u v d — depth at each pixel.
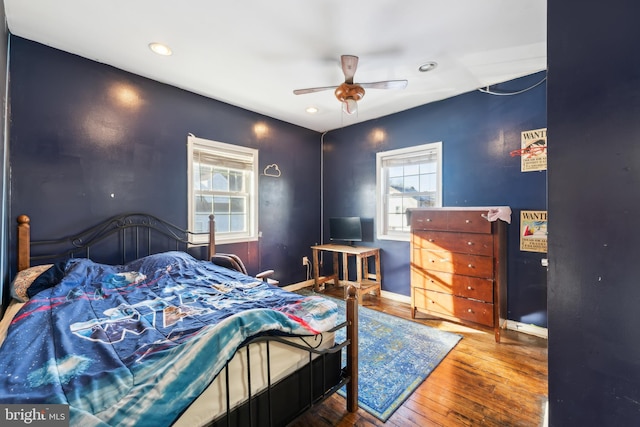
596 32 0.85
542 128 2.57
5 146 1.87
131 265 2.36
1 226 1.71
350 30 1.99
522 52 2.26
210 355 0.99
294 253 4.17
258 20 1.88
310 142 4.42
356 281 3.96
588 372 0.87
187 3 1.72
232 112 3.41
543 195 2.56
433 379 1.92
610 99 0.82
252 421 1.16
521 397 1.73
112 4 1.73
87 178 2.38
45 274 1.92
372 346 2.37
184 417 0.95
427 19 1.87
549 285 0.94
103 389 0.84
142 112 2.69
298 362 1.36
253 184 3.66
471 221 2.57
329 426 1.51
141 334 1.23
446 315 2.74
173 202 2.91
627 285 0.79
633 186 0.78
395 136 3.68
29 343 1.13
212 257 3.01
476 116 2.97
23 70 2.09
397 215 3.76
